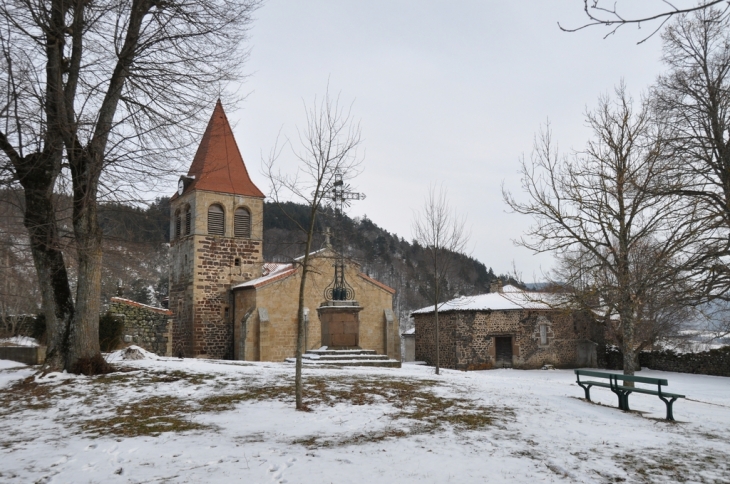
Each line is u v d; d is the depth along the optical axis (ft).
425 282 90.48
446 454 21.85
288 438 24.48
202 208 106.11
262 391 36.19
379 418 28.96
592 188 51.11
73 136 36.88
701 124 44.55
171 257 115.44
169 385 37.70
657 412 36.22
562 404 35.68
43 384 37.70
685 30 50.29
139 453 21.81
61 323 42.04
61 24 38.09
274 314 96.84
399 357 103.65
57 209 42.55
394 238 257.55
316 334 98.32
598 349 110.32
